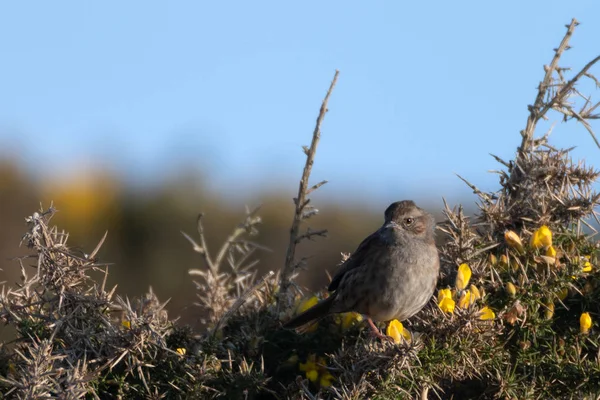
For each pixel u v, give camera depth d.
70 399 9.85
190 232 26.34
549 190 13.61
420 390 11.52
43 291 11.60
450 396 12.45
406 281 14.68
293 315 13.68
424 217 15.53
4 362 11.54
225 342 12.95
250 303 14.29
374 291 14.77
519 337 12.16
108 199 27.83
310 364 12.70
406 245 14.89
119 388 11.16
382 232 15.15
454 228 13.59
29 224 11.59
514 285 12.34
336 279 15.70
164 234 26.27
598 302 12.45
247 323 13.30
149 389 11.26
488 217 13.67
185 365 11.35
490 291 12.55
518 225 13.79
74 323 11.46
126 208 27.23
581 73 14.31
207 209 27.97
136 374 11.41
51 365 10.22
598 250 13.22
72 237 26.38
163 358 11.44
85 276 11.76
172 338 12.45
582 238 13.32
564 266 12.42
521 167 14.13
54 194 28.41
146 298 12.89
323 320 13.93
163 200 27.86
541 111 14.52
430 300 15.00
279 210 29.31
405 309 14.84
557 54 14.62
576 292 12.59
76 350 11.17
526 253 12.81
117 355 11.06
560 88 14.48
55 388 10.36
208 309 15.09
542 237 12.71
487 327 11.49
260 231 27.53
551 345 12.14
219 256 15.90
